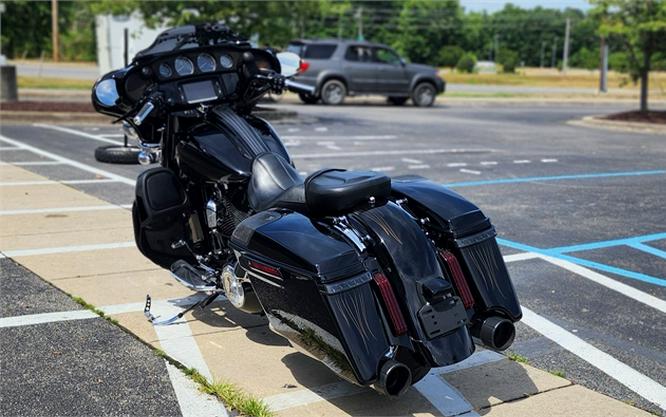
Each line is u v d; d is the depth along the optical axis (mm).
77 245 7426
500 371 4797
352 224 4191
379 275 4027
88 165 12164
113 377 4605
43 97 24672
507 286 4340
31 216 8562
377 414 4180
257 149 5141
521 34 125875
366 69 27469
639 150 15656
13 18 34656
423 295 3982
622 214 9297
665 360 5047
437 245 4398
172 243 5551
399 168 12602
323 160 13320
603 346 5273
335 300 3828
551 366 4922
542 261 7277
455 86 50531
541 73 94125
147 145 5719
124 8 19453
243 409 4180
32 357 4852
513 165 13188
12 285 6211
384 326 3918
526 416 4199
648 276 6855
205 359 4879
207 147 5207
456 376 4711
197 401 4316
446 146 15758
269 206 4715
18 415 4145
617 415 4234
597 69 105938
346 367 3818
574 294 6352
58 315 5582
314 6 20781
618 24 21859
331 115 22500
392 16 102062
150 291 6156
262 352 5004
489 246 4398
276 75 5527
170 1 19203
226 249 5262
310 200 4293
